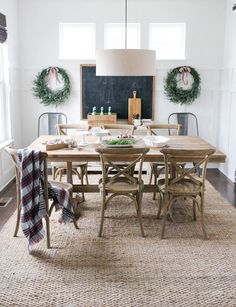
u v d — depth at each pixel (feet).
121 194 11.71
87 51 20.07
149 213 13.84
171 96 19.90
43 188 10.64
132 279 9.33
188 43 19.70
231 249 10.98
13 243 11.24
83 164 14.78
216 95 20.20
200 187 11.68
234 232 12.18
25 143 20.30
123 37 19.93
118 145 12.46
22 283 9.13
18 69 19.42
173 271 9.73
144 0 19.33
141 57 12.39
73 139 13.83
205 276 9.51
